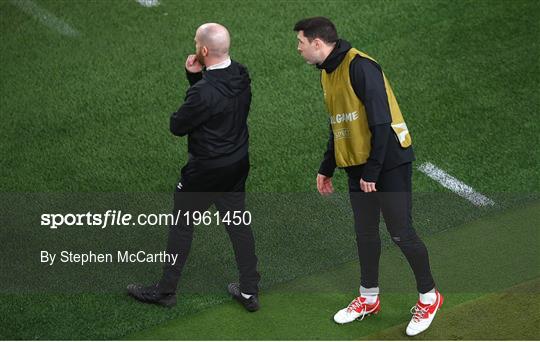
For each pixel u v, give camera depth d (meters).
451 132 26.47
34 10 31.75
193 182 19.42
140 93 28.12
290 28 30.39
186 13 31.44
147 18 31.30
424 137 26.31
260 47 29.64
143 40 30.34
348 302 21.45
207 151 18.91
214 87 18.39
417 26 30.44
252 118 26.98
